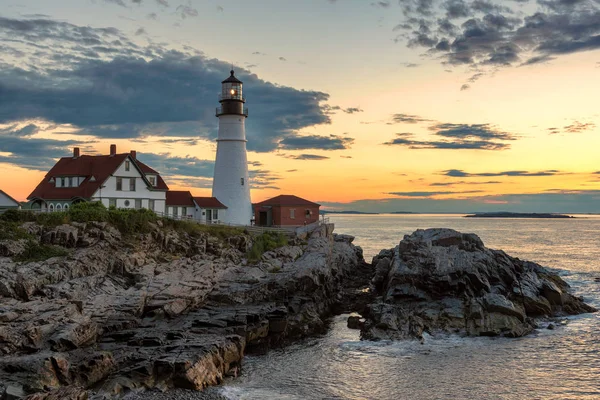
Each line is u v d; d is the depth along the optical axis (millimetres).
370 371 33969
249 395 29625
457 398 29969
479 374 33500
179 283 42750
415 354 37281
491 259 52125
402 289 47281
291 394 30031
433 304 45625
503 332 41438
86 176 63969
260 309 41312
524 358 36344
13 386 25438
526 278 51219
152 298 39625
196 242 53438
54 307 33000
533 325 43344
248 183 74938
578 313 48719
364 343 39812
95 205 52469
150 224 52031
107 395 27188
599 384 31844
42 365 26859
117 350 31781
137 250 47219
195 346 32250
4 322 30266
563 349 38188
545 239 161000
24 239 41969
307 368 34438
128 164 64125
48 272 37906
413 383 32031
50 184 67312
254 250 56719
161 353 31141
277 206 77438
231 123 73375
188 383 29094
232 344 34094
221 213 72625
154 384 28859
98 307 36000
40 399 24094
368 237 168750
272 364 35219
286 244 62406
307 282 47750
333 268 63438
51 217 46625
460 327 42219
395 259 54969
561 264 88625
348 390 30828
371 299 52969
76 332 30922
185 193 73000
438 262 49625
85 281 39031
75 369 28109
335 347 39000
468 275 47531
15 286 35000
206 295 43250
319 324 43938
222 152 73750
